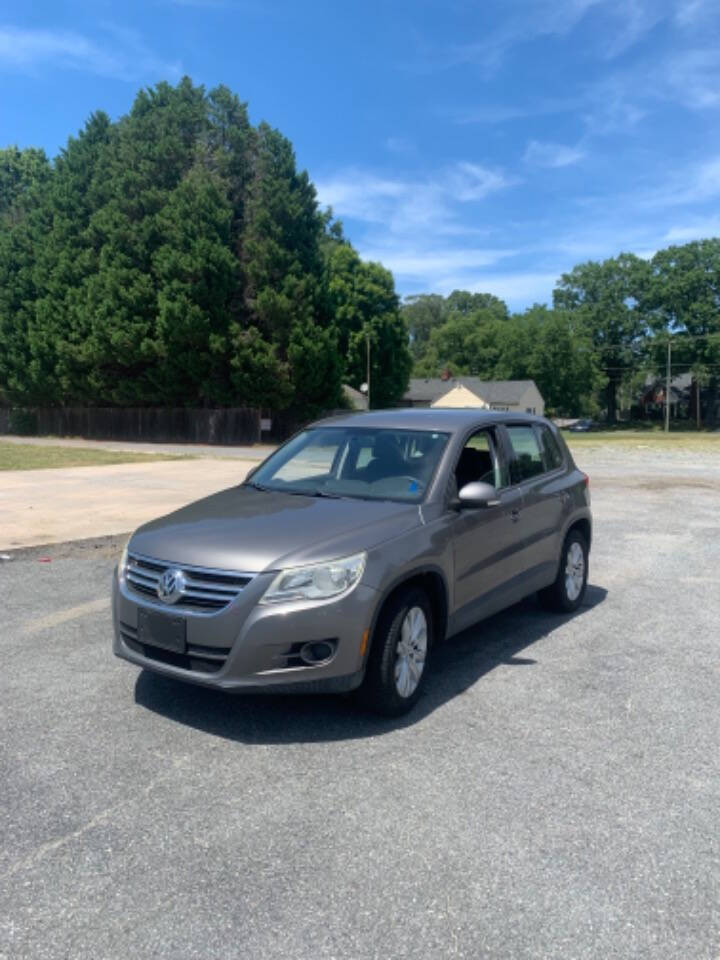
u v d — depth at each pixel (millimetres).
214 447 35375
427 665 4906
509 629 6270
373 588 4137
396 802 3504
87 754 3939
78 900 2797
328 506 4805
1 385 49438
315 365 38781
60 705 4559
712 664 5469
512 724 4383
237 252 40031
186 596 4098
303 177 40375
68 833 3229
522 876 2965
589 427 85000
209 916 2717
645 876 2979
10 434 51719
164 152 40625
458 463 5281
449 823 3334
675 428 84625
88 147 45062
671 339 80875
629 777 3779
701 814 3447
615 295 85188
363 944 2586
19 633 5926
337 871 2982
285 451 5902
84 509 11391
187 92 42531
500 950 2564
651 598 7336
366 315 63438
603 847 3172
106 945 2570
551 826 3324
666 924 2701
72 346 41281
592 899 2832
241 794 3557
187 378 39719
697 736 4270
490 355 94562
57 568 8086
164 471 17906
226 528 4469
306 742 4102
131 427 43781
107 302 38781
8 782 3650
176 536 4441
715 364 77812
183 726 4281
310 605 3969
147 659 4277
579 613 6797
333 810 3426
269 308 37375
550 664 5418
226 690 3957
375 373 62938
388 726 4320
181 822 3316
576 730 4316
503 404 76938
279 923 2684
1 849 3109
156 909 2752
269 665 3945
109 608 6633
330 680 4031
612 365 86750
